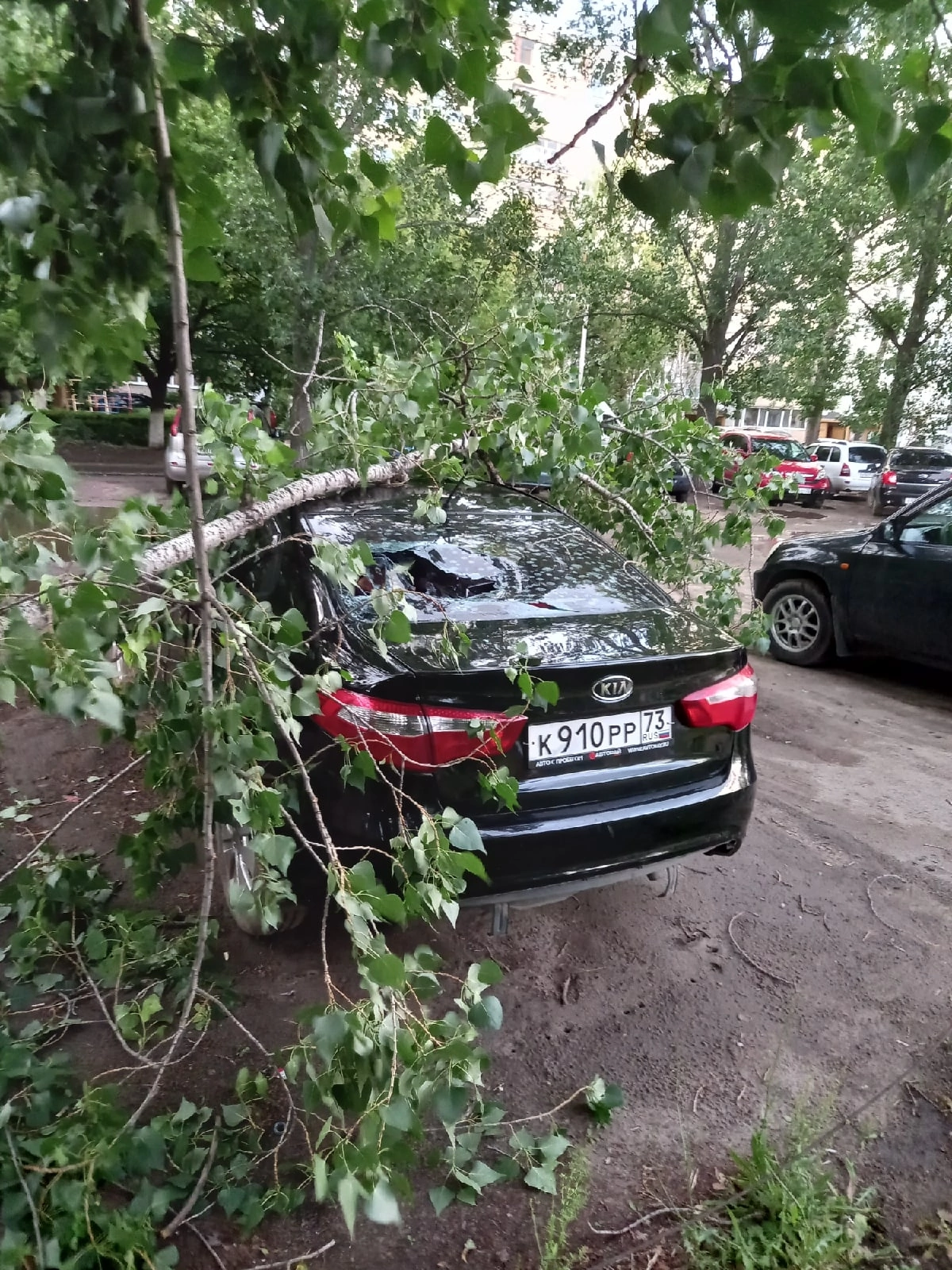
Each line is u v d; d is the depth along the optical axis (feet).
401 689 7.66
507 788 7.45
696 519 14.94
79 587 5.16
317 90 5.70
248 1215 6.49
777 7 3.87
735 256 70.74
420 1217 6.76
